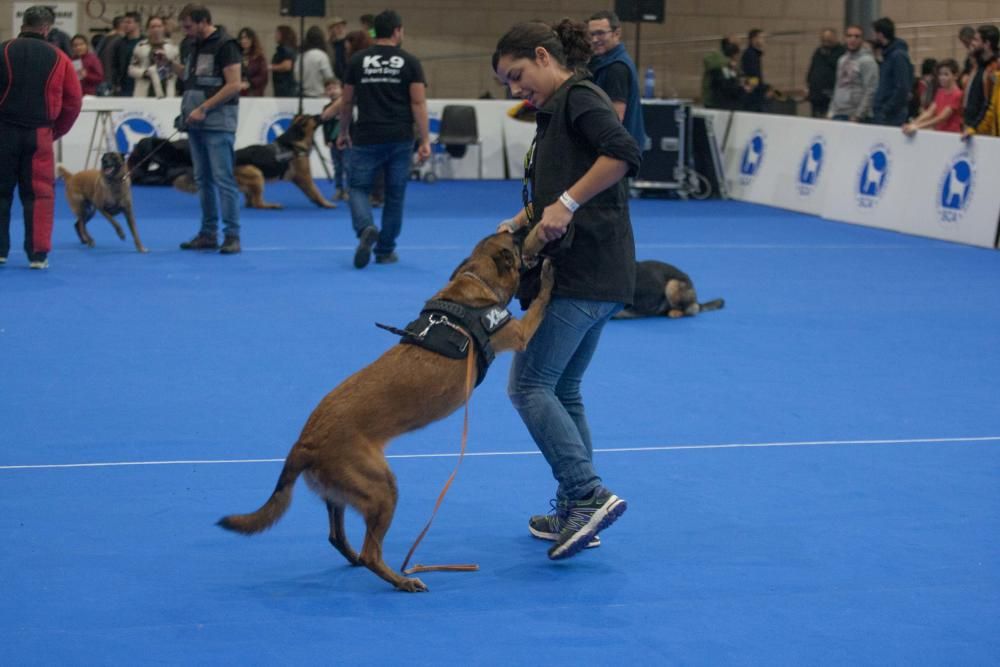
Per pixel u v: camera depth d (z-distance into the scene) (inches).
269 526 134.1
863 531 161.0
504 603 135.9
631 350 270.7
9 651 119.9
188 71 377.7
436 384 140.2
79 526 157.1
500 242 149.6
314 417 136.5
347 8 772.6
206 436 198.2
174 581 140.6
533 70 145.3
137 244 390.6
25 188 346.3
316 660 119.3
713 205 562.3
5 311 292.4
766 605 135.7
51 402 215.8
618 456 192.9
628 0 598.5
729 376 248.1
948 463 192.1
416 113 360.2
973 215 442.3
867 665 120.3
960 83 507.8
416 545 142.3
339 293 327.0
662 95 811.4
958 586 141.9
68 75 341.7
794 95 800.9
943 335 292.8
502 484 178.7
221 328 281.0
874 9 625.0
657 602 136.5
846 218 506.6
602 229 146.3
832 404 227.5
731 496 174.7
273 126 600.4
